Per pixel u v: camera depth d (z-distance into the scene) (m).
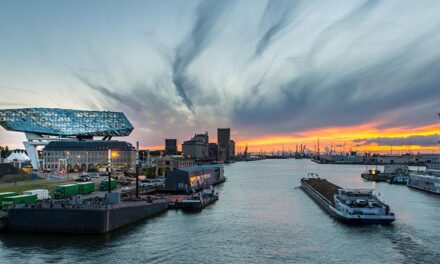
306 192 180.62
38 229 88.38
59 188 125.50
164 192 166.75
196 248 79.19
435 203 144.38
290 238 87.88
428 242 84.06
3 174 187.62
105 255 73.25
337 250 78.44
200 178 188.62
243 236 89.50
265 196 166.38
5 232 88.56
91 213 87.44
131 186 169.75
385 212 101.31
